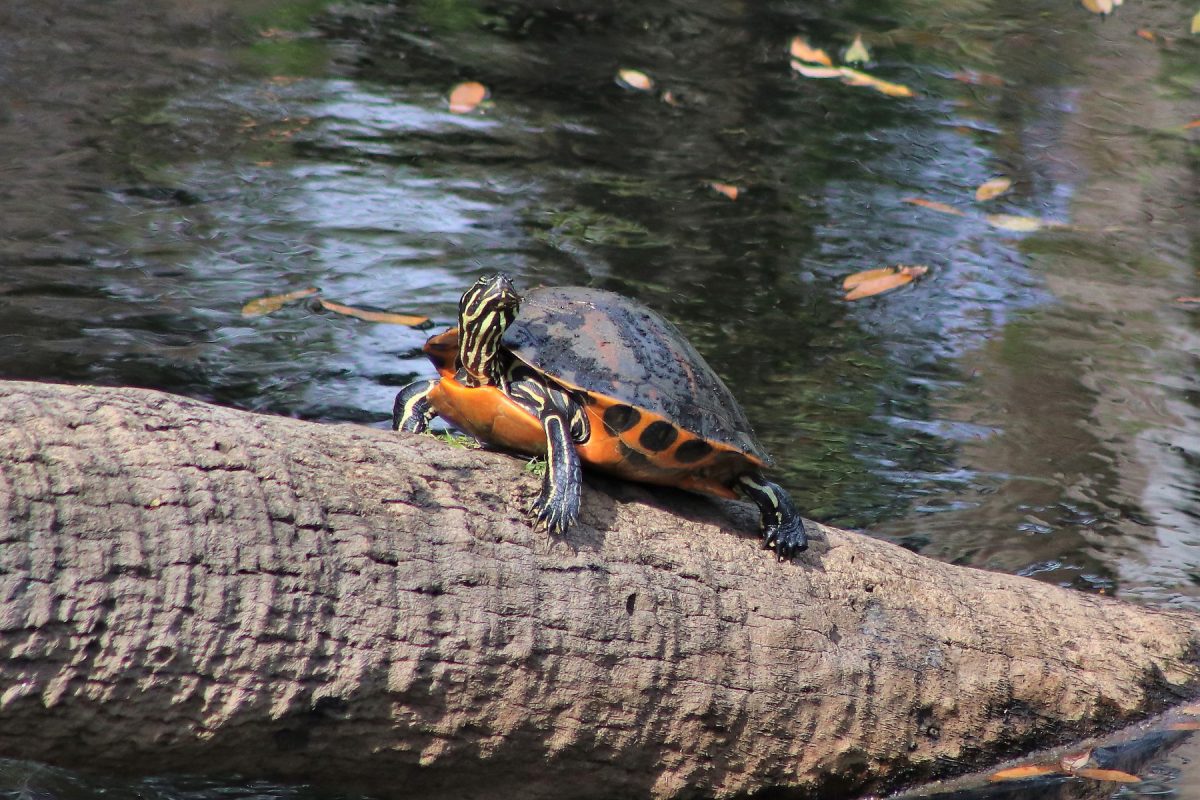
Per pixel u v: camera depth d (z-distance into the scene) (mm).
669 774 6832
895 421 11867
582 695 6367
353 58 19734
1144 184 18047
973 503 10641
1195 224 16922
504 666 6137
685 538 6969
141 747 5535
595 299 7371
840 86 20750
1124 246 16266
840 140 18672
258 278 12750
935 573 7758
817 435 11477
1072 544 10047
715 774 6918
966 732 7398
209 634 5414
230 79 18297
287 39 20250
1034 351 13461
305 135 16609
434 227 14406
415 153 16516
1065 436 11766
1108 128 19719
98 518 5242
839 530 7875
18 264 12359
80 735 5367
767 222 15891
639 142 17906
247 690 5547
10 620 4980
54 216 13492
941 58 22156
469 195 15430
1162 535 10320
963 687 7359
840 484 10719
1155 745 7688
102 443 5473
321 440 6246
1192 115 20219
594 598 6395
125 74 17922
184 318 11805
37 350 10797
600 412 6691
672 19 23281
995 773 7473
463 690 6062
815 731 6996
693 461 6926
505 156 16812
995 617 7645
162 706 5418
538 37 21719
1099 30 23844
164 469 5508
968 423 12000
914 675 7219
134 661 5270
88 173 14680
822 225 15969
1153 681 7918
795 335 13273
